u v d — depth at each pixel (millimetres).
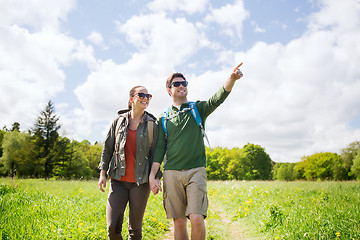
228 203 8945
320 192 8789
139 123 3133
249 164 64562
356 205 5277
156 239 4504
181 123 2902
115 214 2836
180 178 2773
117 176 2988
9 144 53625
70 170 50500
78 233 3830
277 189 10172
